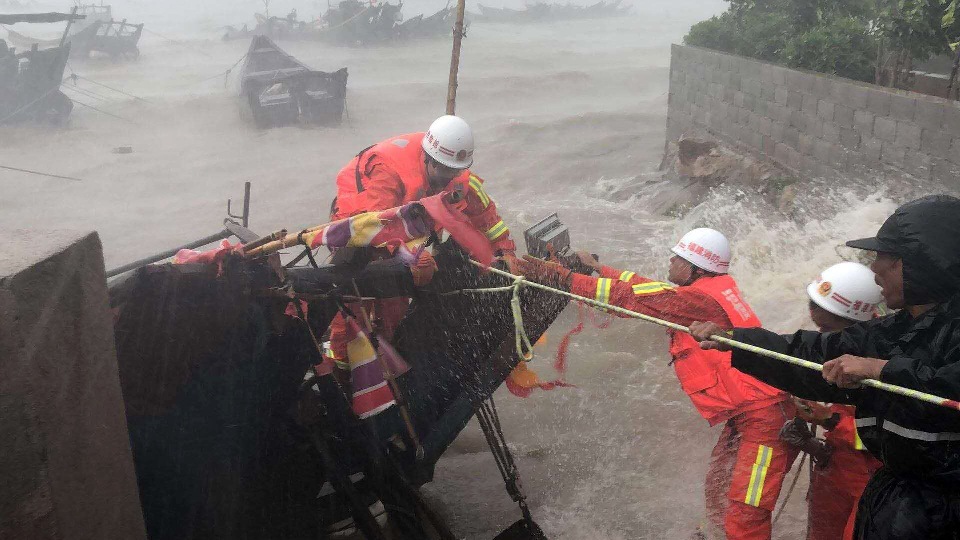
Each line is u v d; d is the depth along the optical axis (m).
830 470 3.68
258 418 3.53
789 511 4.51
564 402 6.00
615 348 6.81
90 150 18.09
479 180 4.64
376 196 4.37
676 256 4.10
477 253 3.63
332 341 4.06
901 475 2.33
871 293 3.51
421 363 4.13
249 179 15.17
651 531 4.37
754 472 3.66
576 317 7.34
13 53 21.34
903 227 2.32
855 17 11.26
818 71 10.02
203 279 3.29
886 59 9.76
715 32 12.78
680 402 5.88
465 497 4.86
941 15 8.84
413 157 4.45
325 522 4.01
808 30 11.24
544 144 17.48
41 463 1.93
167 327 3.20
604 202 12.58
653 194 12.22
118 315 3.11
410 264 3.63
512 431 5.68
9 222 12.62
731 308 3.84
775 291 7.61
